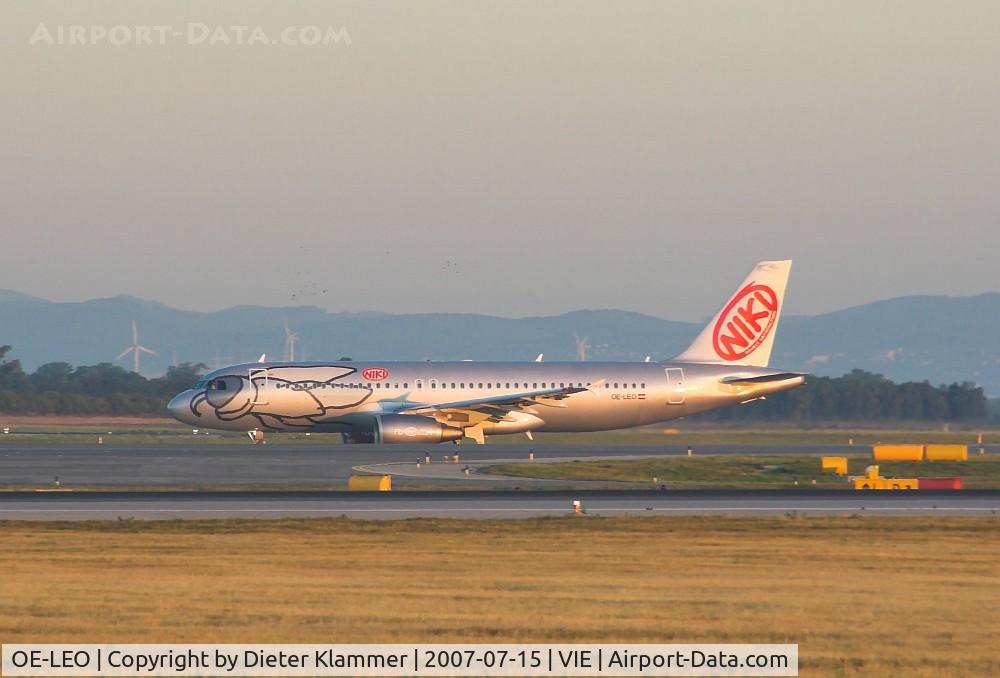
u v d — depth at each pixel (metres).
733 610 94.38
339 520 161.50
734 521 161.62
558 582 110.00
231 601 96.94
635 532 150.88
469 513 171.00
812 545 140.12
